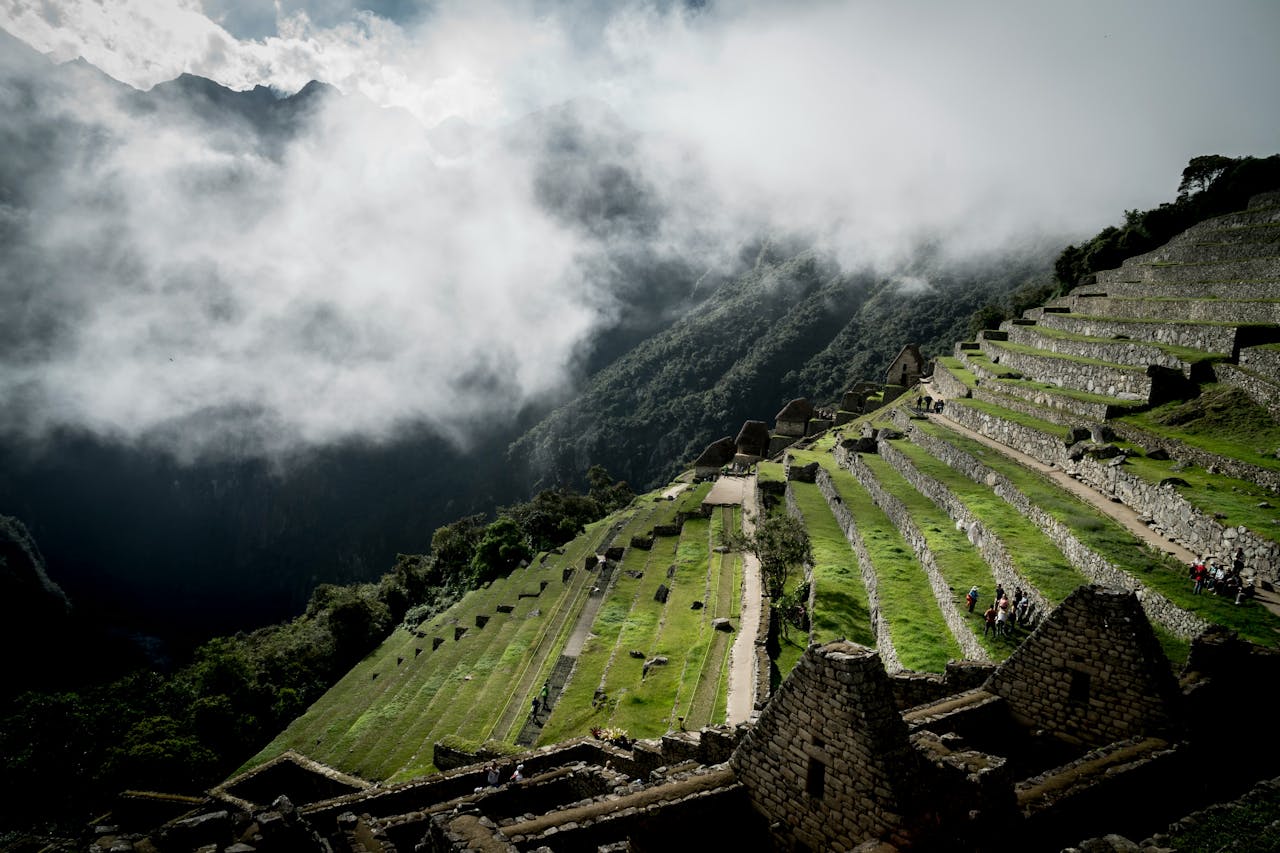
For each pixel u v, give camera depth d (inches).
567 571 2576.3
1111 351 1936.5
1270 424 1332.4
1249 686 573.9
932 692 672.4
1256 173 2792.8
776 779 488.1
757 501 2269.9
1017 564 1097.4
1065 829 446.9
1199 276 2226.9
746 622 1384.1
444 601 3166.8
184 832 500.4
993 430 1883.6
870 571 1360.7
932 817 422.0
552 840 453.7
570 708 1301.7
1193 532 1057.5
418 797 792.3
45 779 1413.6
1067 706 558.3
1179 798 496.1
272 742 1924.2
